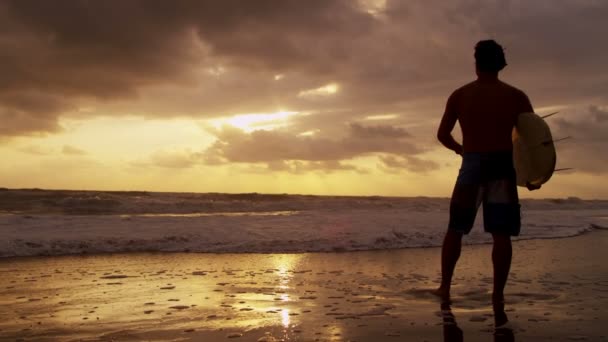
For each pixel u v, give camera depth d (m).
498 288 3.77
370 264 6.17
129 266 5.96
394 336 2.80
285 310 3.48
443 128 4.09
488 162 3.78
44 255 7.06
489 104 3.81
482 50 3.91
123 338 2.79
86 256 6.95
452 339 2.74
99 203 18.06
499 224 3.75
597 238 9.47
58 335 2.86
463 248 7.77
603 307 3.54
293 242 8.14
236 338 2.77
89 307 3.62
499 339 2.73
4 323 3.14
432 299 3.86
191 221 10.50
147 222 10.18
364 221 11.03
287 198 28.97
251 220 10.98
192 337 2.79
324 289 4.35
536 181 3.78
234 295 4.07
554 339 2.73
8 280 4.89
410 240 8.61
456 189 3.92
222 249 7.62
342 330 2.94
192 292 4.22
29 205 17.50
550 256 6.66
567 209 26.00
